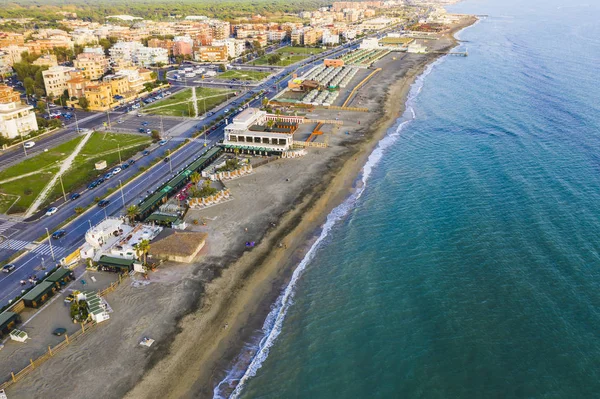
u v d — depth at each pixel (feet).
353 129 643.04
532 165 487.61
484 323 270.67
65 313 280.92
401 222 389.19
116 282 309.63
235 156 539.29
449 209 405.59
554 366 239.50
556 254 329.11
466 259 331.36
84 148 557.33
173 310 286.66
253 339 268.41
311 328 275.59
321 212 414.41
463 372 239.71
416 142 585.63
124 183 460.96
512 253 334.24
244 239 367.25
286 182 472.03
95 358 249.14
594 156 504.02
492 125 633.61
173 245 338.95
